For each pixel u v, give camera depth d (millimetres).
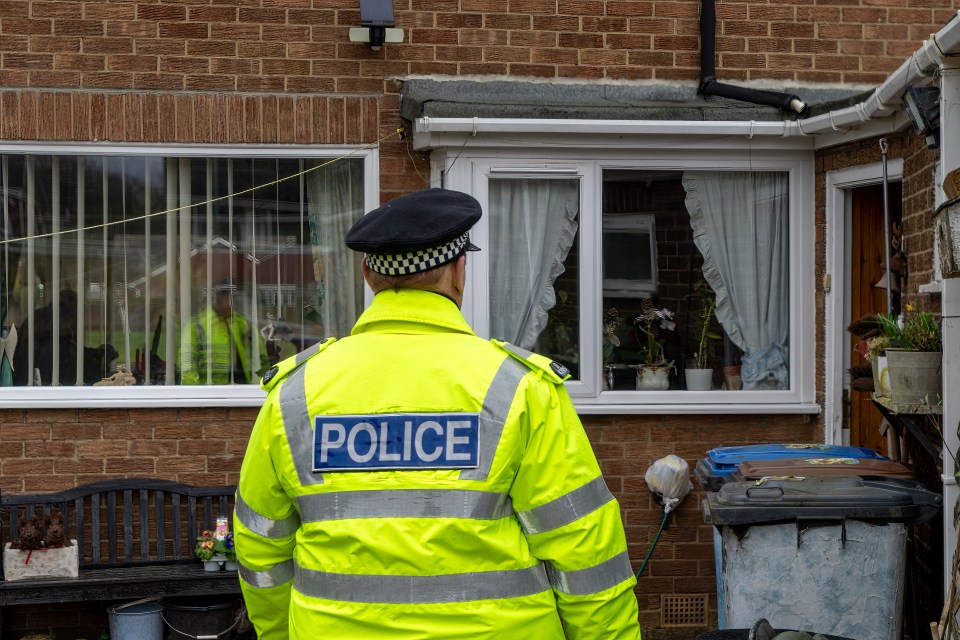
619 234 6086
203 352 6027
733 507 4293
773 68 6207
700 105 5922
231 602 5629
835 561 4312
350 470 2381
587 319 6016
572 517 2396
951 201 3871
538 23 6090
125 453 5859
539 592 2412
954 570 3891
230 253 6043
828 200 6016
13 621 5848
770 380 6188
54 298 5949
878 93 5090
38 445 5816
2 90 5766
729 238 6160
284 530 2533
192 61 5875
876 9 6250
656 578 6074
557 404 2459
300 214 6066
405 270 2516
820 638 3535
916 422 5059
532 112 5672
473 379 2422
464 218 2512
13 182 5906
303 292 6082
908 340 4613
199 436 5898
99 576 5484
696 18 6188
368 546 2320
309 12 5938
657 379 6094
